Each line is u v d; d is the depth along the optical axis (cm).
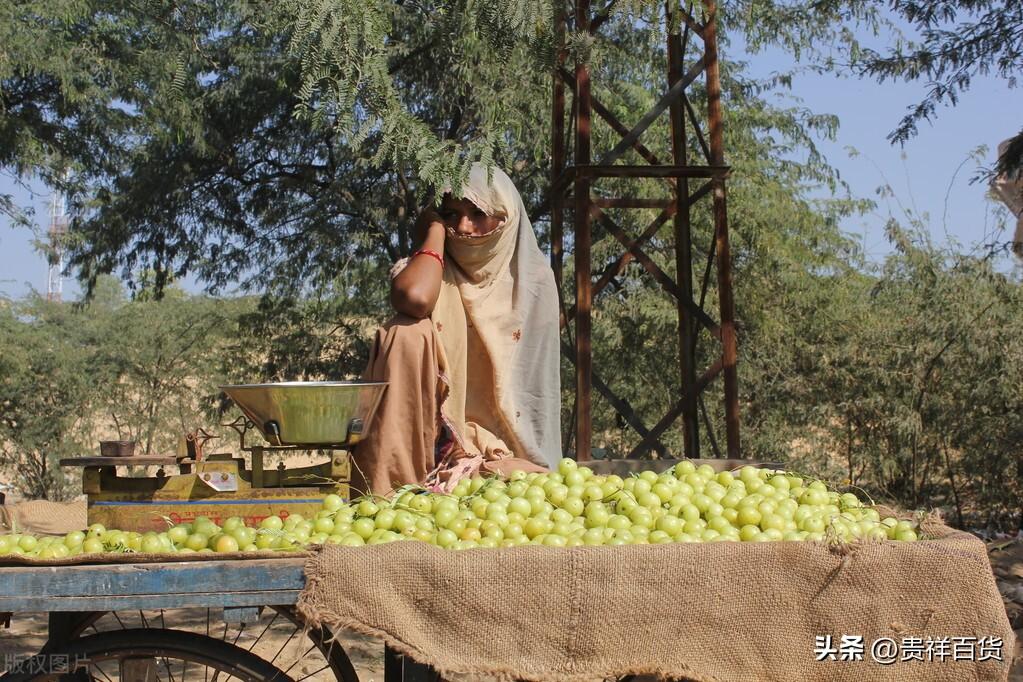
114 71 969
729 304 626
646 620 268
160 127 1053
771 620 272
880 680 272
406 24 993
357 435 359
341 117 433
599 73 1099
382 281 1391
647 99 1190
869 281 1311
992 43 837
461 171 436
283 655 558
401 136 440
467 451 466
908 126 870
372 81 440
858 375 1086
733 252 1261
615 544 296
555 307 489
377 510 334
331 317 1454
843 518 325
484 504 338
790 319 1241
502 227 475
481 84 1052
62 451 1437
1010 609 580
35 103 1032
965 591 275
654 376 1279
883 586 274
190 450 354
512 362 480
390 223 1304
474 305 477
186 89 1021
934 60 856
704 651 269
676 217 672
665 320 1181
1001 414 995
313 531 320
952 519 1040
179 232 1330
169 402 1577
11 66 880
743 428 1215
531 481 362
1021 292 981
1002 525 1004
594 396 1290
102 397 1510
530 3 497
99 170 1092
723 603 270
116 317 1579
